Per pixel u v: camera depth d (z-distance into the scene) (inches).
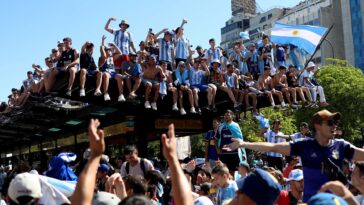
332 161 202.1
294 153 206.5
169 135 125.6
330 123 201.6
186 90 577.9
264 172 123.2
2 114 709.9
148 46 630.5
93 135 121.0
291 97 661.3
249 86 641.0
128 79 533.3
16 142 1167.6
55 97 559.2
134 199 103.6
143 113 639.1
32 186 149.5
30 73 665.6
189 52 629.9
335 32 3422.7
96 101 562.3
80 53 511.2
